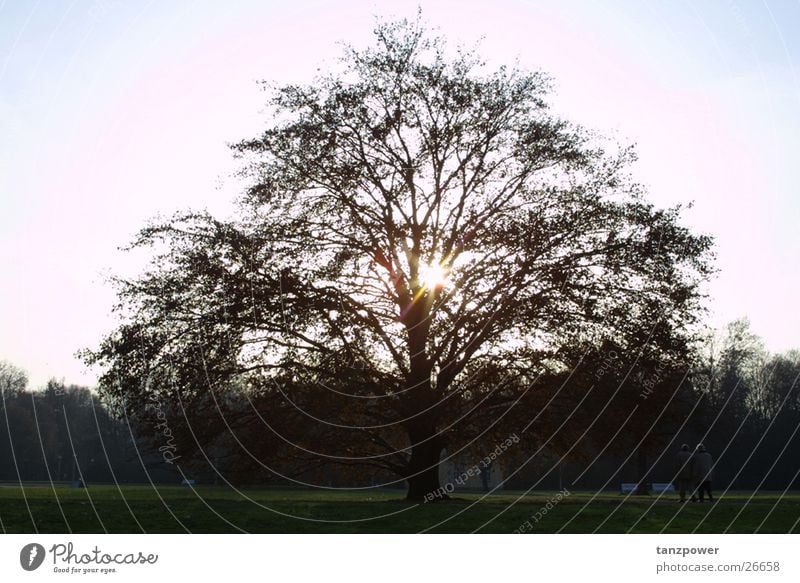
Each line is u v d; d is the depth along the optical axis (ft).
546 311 97.60
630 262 100.63
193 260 99.30
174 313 98.73
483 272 99.86
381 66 105.19
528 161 104.32
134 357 96.68
